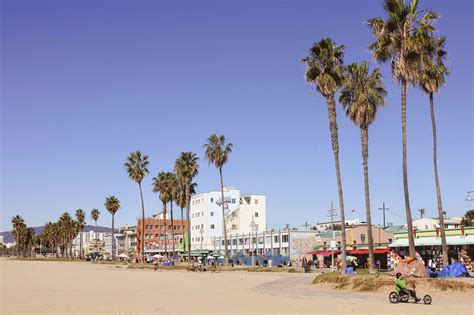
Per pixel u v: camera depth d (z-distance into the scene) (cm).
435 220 11831
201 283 4828
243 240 13175
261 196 15988
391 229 10875
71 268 9762
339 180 4369
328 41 4481
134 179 11362
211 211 16812
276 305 2700
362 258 7562
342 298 3136
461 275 3453
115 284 4728
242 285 4497
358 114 4331
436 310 2383
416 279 3253
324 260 8525
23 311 2380
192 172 9938
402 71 3659
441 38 4156
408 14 3712
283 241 11338
